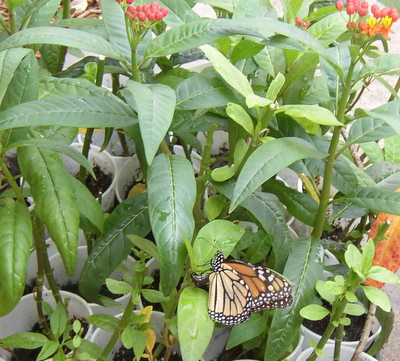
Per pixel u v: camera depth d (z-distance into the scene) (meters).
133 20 0.42
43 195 0.44
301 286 0.48
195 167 0.83
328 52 0.47
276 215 0.50
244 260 0.59
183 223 0.42
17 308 0.63
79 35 0.41
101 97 0.43
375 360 0.60
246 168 0.41
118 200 0.79
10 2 0.48
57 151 0.43
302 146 0.43
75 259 0.45
